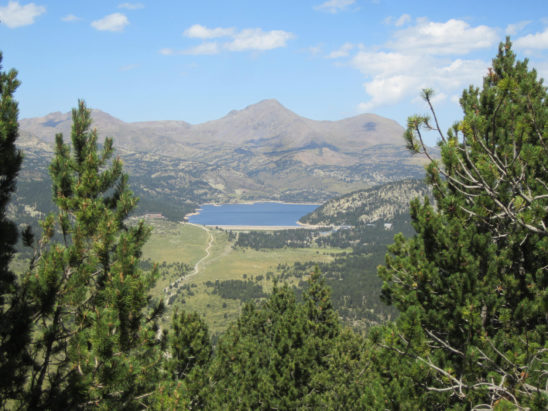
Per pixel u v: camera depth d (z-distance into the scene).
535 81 15.97
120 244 12.58
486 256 13.37
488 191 9.90
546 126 12.66
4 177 11.80
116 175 14.81
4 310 11.59
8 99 11.73
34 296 11.59
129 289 11.58
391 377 13.04
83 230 12.84
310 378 31.41
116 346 11.65
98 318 11.23
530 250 13.75
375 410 11.94
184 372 28.39
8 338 11.17
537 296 12.73
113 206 14.77
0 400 10.88
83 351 11.12
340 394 30.42
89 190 13.96
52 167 14.36
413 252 15.53
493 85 16.86
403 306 15.95
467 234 13.60
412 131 10.91
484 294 12.96
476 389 10.77
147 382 14.88
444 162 12.20
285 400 29.89
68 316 13.38
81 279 12.48
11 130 11.66
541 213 8.98
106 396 11.98
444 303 13.73
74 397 10.84
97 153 14.92
